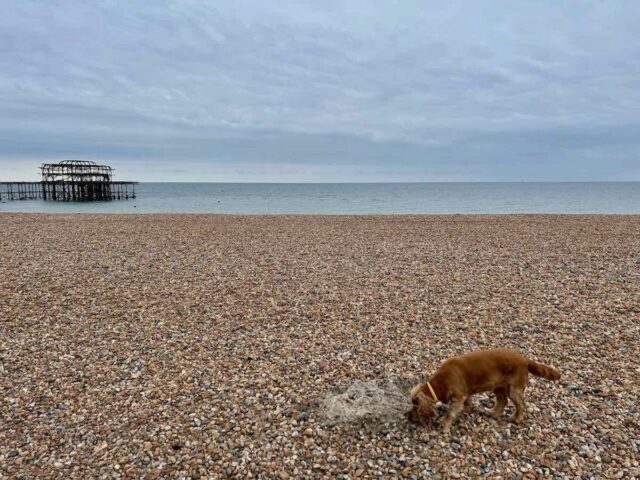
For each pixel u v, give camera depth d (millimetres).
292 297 5246
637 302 4793
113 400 2982
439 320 4379
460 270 6566
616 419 2645
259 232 11367
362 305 4895
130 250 8602
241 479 2248
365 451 2418
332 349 3730
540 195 43250
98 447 2498
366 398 2846
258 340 3959
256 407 2861
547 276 6094
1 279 6141
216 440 2539
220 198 42219
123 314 4684
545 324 4199
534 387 3029
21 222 13891
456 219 14172
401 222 13438
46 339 4016
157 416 2785
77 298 5238
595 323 4188
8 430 2660
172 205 29375
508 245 8867
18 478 2260
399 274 6355
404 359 3518
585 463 2287
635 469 2232
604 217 14438
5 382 3230
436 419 2625
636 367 3283
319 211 22688
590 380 3105
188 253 8281
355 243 9398
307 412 2787
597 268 6559
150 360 3582
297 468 2309
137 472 2297
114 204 30750
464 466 2291
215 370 3396
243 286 5773
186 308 4875
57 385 3186
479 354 2611
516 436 2516
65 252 8359
